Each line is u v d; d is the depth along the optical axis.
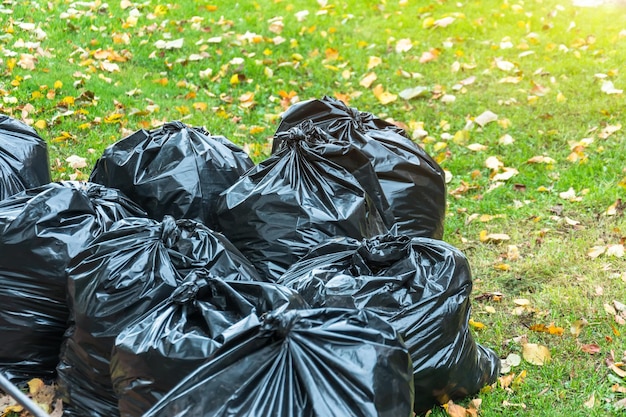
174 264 3.41
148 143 4.46
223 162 4.43
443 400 3.63
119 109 6.95
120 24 8.80
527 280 4.91
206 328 3.01
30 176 4.55
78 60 7.91
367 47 8.45
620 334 4.28
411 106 7.25
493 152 6.49
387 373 2.69
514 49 8.32
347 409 2.55
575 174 6.11
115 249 3.40
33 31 8.34
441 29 8.85
